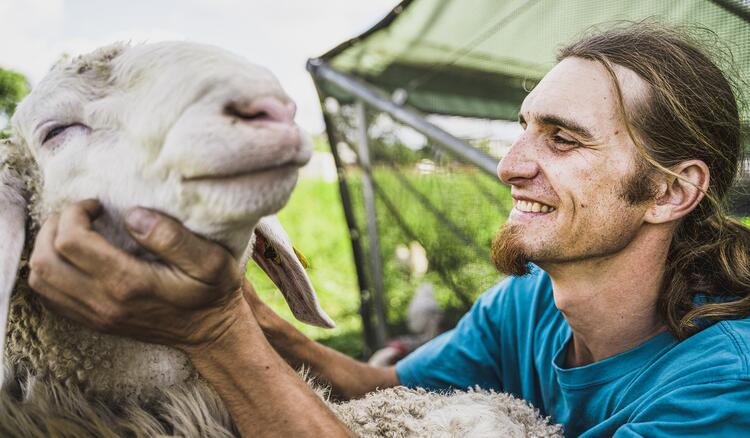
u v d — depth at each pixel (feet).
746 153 6.09
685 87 4.44
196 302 3.19
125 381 4.05
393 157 14.52
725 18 7.52
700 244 4.75
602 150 4.34
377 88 16.17
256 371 3.60
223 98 2.86
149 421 3.93
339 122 16.15
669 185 4.42
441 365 6.26
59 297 3.16
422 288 13.98
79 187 3.34
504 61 12.77
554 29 11.01
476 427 4.62
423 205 13.84
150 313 3.17
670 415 4.05
